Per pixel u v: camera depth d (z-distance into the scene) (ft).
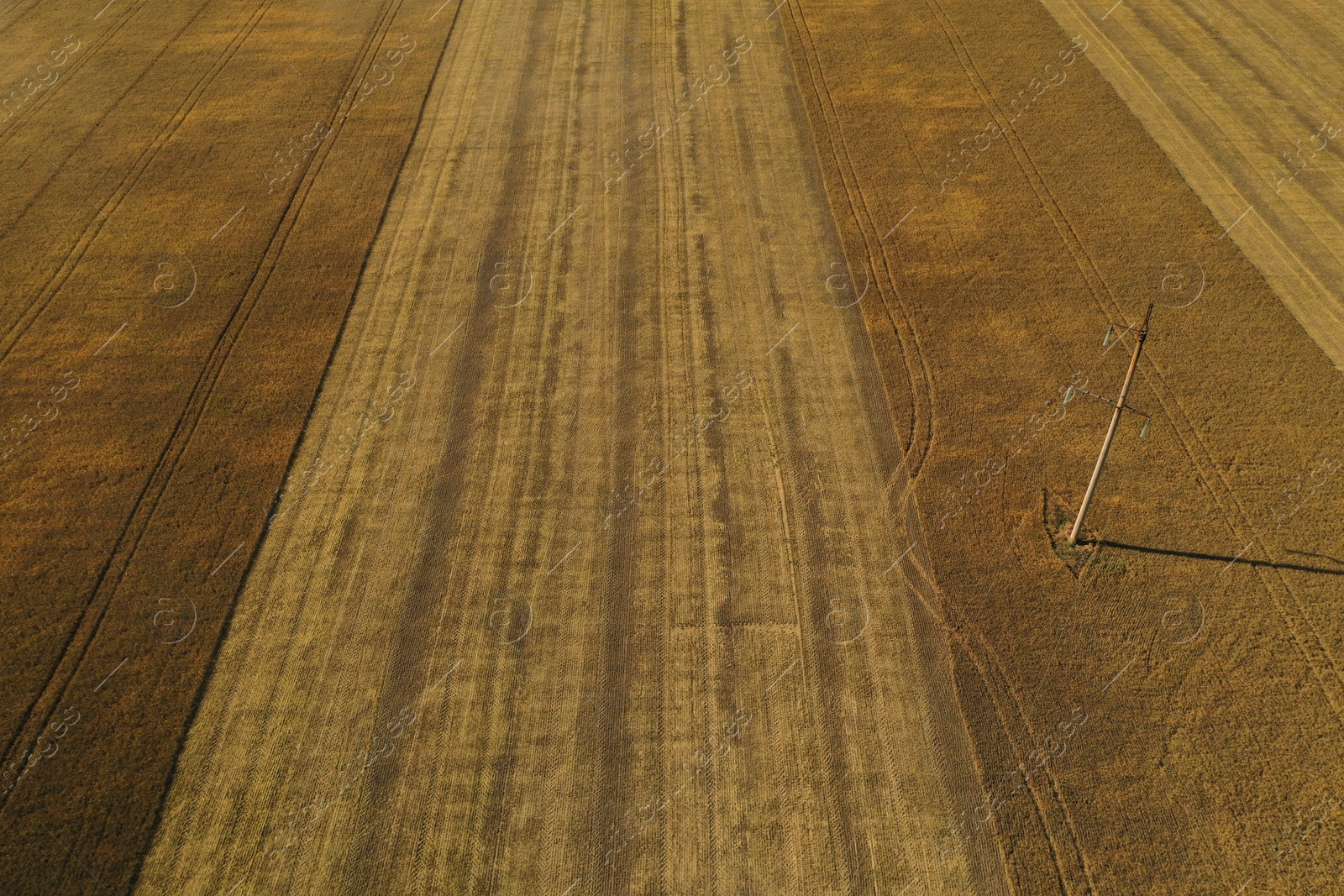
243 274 77.30
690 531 59.36
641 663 52.54
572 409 67.31
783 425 65.98
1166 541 57.47
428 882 43.98
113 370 68.80
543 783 47.50
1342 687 50.31
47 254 78.48
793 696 50.98
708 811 46.52
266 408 66.59
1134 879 43.78
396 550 58.08
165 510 59.72
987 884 43.83
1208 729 48.88
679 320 74.38
